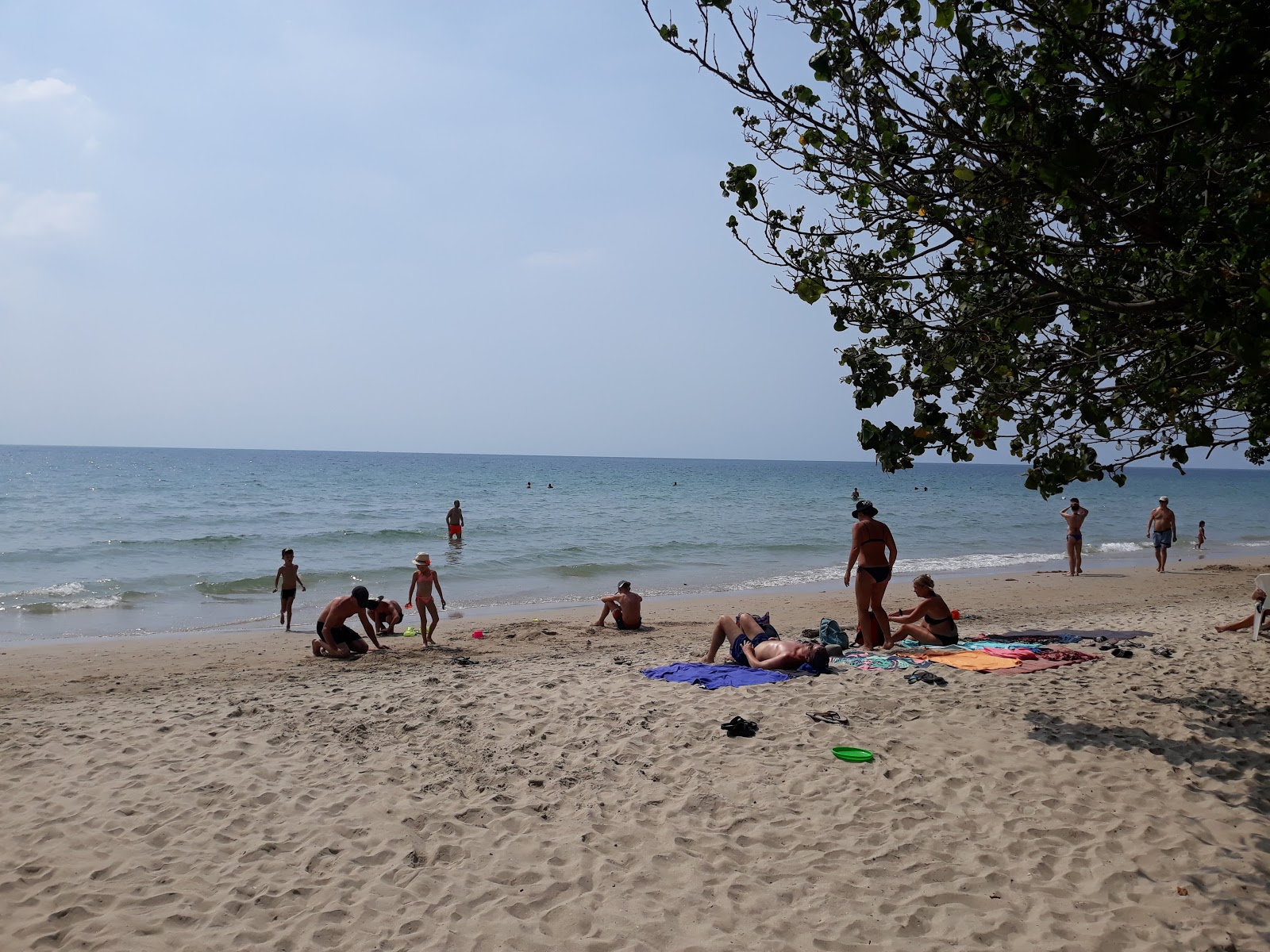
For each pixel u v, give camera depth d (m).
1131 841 5.18
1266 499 82.69
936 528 40.59
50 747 6.99
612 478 103.31
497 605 18.53
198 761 6.66
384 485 73.06
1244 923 4.34
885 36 5.02
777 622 15.62
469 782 6.22
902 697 8.11
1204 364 4.79
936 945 4.23
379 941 4.29
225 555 26.34
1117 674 9.06
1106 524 44.97
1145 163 4.58
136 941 4.25
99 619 16.58
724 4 4.99
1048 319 5.72
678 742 6.97
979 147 4.71
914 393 5.30
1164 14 4.52
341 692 9.04
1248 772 6.06
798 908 4.57
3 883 4.76
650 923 4.45
